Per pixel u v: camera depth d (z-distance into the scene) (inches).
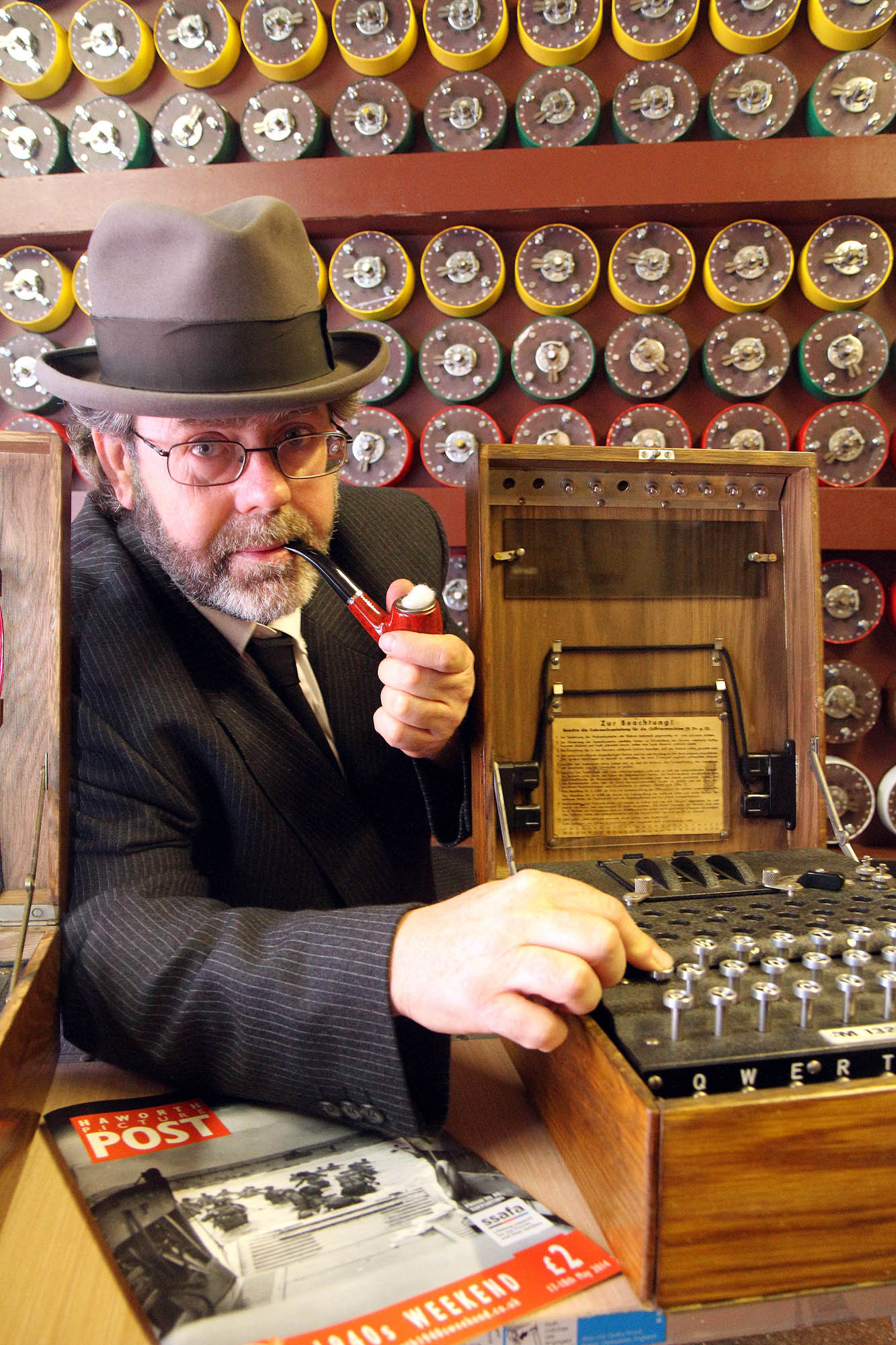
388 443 91.4
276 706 40.5
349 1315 18.7
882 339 85.2
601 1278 20.1
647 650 41.3
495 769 36.6
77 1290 19.7
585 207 84.4
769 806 41.4
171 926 30.3
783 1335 44.2
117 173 86.9
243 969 27.6
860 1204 20.6
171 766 36.5
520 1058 30.8
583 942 22.6
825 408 86.4
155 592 39.5
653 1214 19.3
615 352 87.7
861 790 87.9
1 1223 22.0
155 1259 20.5
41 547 31.5
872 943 27.5
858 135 82.5
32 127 89.7
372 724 46.0
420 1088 25.9
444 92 86.0
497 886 26.0
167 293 31.5
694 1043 22.0
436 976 24.0
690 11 84.3
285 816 41.0
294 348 33.9
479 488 37.2
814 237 85.1
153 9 92.6
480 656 37.0
